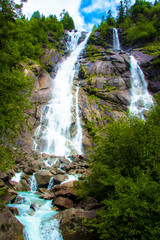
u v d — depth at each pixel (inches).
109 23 2723.9
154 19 2086.6
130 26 2361.0
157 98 420.5
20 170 570.3
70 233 265.9
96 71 1403.8
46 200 414.3
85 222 268.2
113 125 330.3
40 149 823.1
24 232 263.4
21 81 285.0
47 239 264.8
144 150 259.3
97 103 1128.2
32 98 991.0
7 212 261.7
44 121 953.5
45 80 1208.2
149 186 197.0
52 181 521.3
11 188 459.2
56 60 1627.7
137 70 1385.3
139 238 198.5
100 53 1833.2
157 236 178.7
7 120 262.2
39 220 309.0
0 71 271.0
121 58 1494.8
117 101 1153.4
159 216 186.7
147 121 331.6
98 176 309.7
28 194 450.9
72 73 1494.8
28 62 1184.8
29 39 1553.9
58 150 851.4
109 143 299.7
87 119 1011.3
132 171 265.6
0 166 265.4
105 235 211.3
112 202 223.0
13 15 280.7
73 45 2252.7
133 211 186.1
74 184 375.9
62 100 1102.4
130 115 327.6
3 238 227.8
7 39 286.8
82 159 753.0
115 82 1273.4
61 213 317.1
